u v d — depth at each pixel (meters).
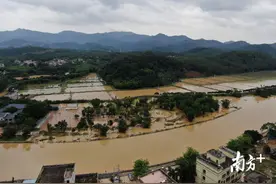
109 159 77.62
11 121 109.06
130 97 155.50
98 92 187.62
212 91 190.62
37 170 71.00
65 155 80.75
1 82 190.62
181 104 133.00
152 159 77.25
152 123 113.25
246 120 119.81
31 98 163.50
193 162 61.19
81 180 54.41
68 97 167.88
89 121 109.50
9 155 81.12
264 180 53.16
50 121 114.00
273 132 86.94
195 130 105.12
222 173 53.00
